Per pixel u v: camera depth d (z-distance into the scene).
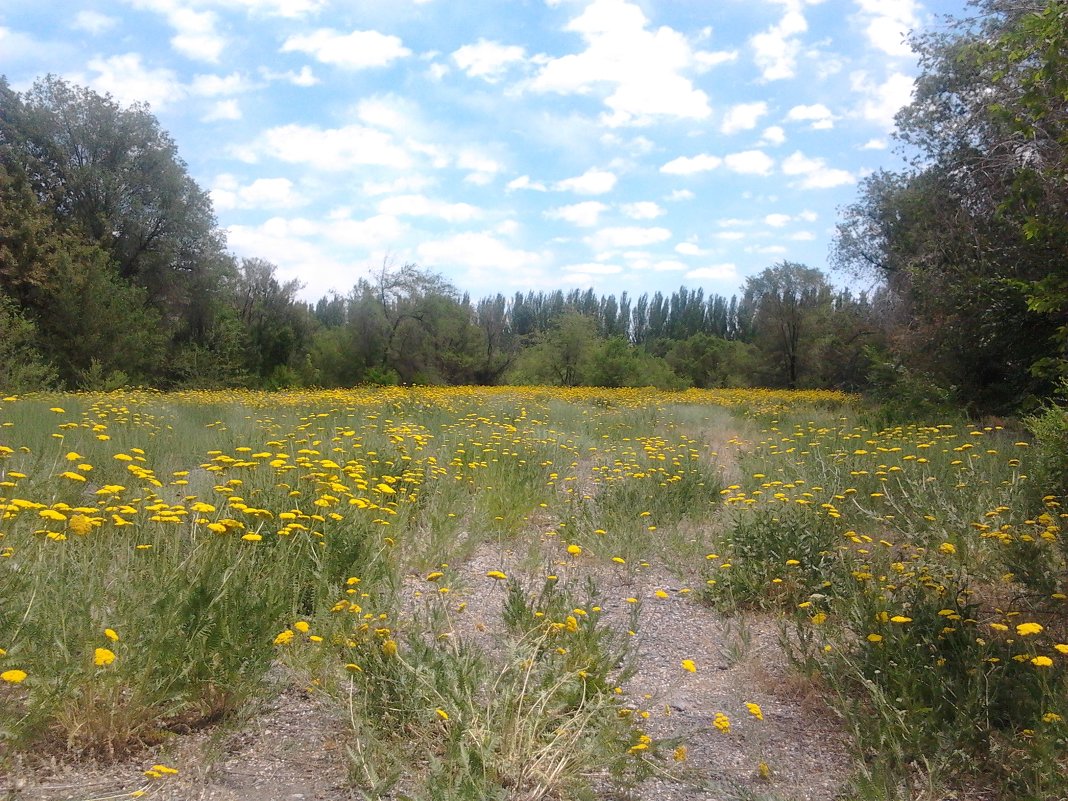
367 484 5.86
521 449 9.42
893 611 3.92
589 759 2.79
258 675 3.12
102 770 2.68
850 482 7.35
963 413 14.16
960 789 2.85
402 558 5.24
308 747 2.95
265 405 15.28
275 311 42.94
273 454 7.19
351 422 11.77
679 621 4.79
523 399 19.88
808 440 11.85
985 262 14.66
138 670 2.91
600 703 2.87
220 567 3.51
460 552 5.61
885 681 3.39
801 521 5.53
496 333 44.00
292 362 40.53
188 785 2.63
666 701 3.65
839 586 4.59
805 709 3.61
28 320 25.14
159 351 30.19
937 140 17.70
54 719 2.82
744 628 4.48
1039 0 9.59
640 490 7.49
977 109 16.08
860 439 11.43
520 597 4.04
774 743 3.27
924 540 5.39
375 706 2.99
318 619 3.67
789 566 5.06
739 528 5.57
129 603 3.10
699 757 3.12
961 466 7.45
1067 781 2.60
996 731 3.04
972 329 15.09
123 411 11.13
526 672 3.05
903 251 21.42
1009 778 2.76
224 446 8.83
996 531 4.85
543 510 7.33
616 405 20.59
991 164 13.93
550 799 2.67
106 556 3.79
